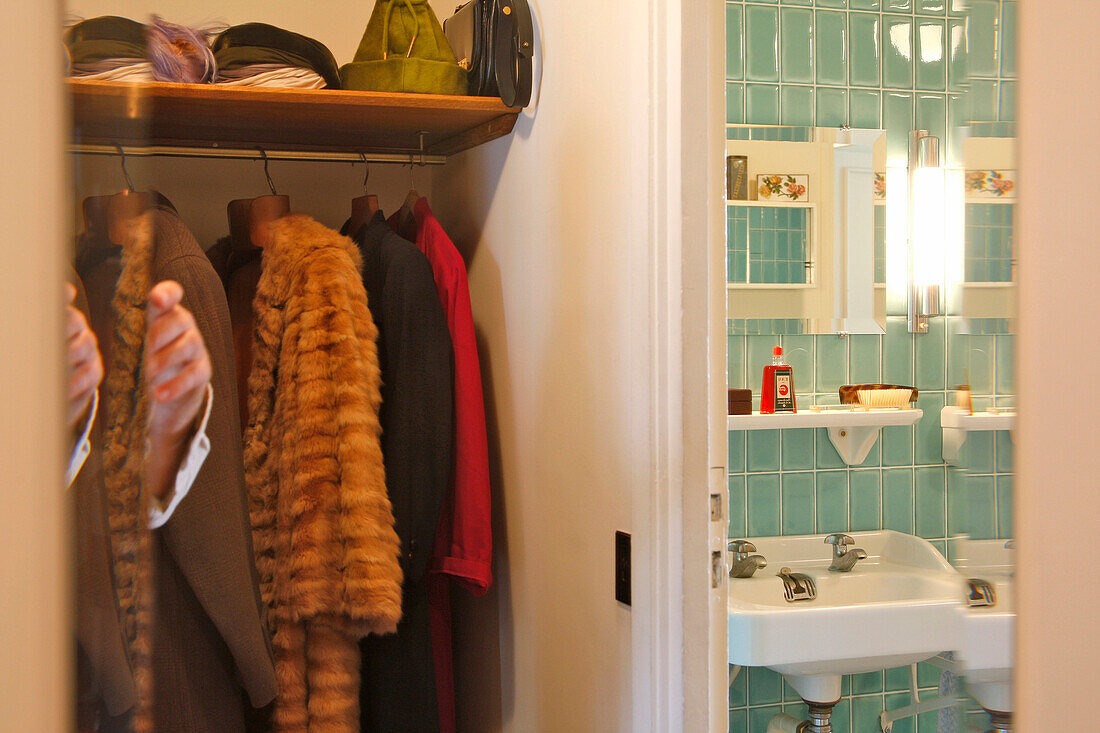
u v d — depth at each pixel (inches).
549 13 61.8
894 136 90.0
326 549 58.2
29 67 7.9
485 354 75.7
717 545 47.9
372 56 67.7
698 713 46.6
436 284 70.2
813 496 89.6
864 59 89.3
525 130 66.1
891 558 89.2
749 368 88.3
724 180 46.7
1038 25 9.9
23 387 8.0
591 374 55.1
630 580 49.9
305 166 83.8
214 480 47.6
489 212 74.4
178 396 23.4
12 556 7.9
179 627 46.1
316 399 58.9
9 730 7.9
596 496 54.5
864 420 85.7
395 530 63.5
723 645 48.1
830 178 88.9
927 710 84.6
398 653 64.5
